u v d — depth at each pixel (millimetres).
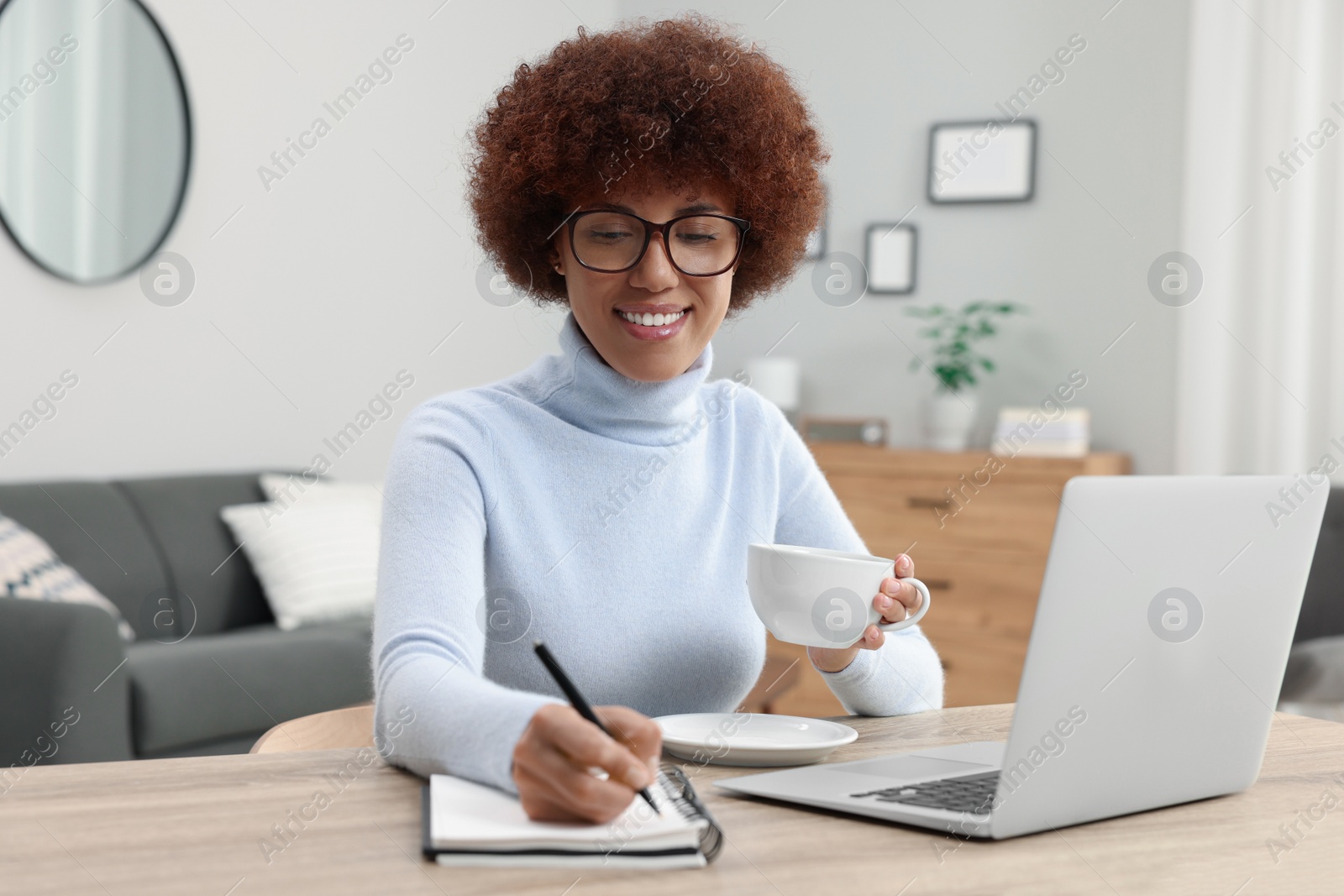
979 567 3793
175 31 3262
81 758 2088
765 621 1072
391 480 1147
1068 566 778
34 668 2080
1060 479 3693
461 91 4156
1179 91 3984
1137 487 810
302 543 3070
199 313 3340
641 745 802
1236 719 909
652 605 1247
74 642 2084
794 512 1438
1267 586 903
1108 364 4109
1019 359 4238
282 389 3576
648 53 1212
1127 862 762
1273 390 3727
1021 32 4203
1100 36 4094
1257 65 3742
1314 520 926
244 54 3443
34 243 2932
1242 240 3775
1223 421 3803
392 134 3902
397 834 779
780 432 1430
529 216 1292
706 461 1357
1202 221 3820
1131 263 4074
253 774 929
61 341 3014
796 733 1062
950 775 920
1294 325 3689
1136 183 4059
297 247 3609
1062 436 3799
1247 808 912
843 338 4488
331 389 3725
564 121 1196
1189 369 3848
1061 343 4180
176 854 731
